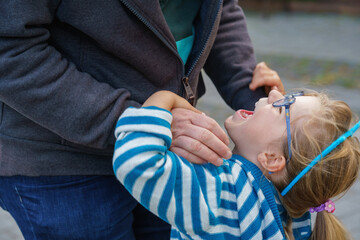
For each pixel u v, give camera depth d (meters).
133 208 1.65
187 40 1.65
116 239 1.57
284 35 11.98
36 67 1.28
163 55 1.46
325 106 1.50
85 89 1.34
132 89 1.46
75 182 1.47
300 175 1.43
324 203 1.50
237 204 1.40
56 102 1.30
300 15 16.58
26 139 1.40
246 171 1.45
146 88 1.48
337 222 1.55
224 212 1.39
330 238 1.50
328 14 16.78
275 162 1.46
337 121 1.48
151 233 1.81
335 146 1.44
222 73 1.83
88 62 1.42
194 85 1.63
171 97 1.39
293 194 1.48
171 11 1.60
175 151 1.36
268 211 1.41
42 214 1.48
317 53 9.41
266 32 12.53
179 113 1.39
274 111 1.49
